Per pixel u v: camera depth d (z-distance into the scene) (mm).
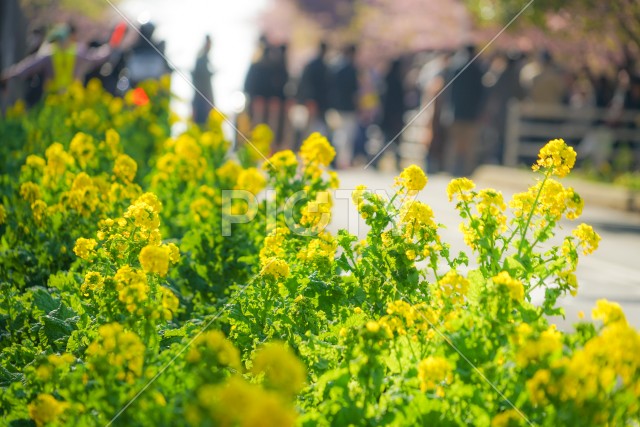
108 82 31516
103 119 22094
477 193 9266
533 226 9492
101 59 31078
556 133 44156
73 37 29578
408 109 55625
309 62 42281
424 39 76312
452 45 75438
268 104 42469
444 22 75625
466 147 43000
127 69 32062
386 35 80188
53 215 11961
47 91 28672
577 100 47906
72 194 11977
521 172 39344
